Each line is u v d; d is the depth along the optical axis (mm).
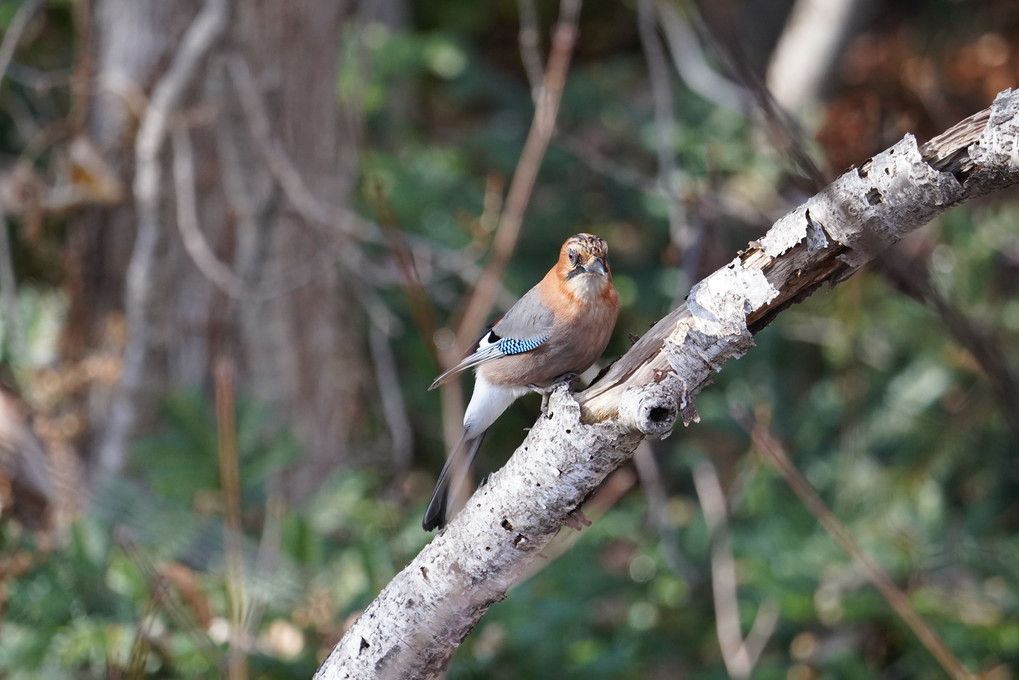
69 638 7973
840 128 11633
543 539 5383
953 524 11648
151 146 11375
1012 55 13344
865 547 10859
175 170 11648
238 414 9594
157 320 11875
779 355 14273
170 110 11367
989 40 13875
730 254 11211
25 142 14617
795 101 16672
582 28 20031
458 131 18734
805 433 12820
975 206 13516
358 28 14391
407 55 15344
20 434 9703
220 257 12203
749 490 11789
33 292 12016
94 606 8273
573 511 5336
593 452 5125
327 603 8172
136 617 8211
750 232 13641
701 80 13914
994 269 12852
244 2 11805
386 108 17250
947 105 13359
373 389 15398
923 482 11922
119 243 11992
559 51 9766
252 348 12352
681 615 11312
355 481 10641
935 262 12508
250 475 9211
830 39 16250
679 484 14367
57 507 9578
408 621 5488
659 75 11602
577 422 5125
